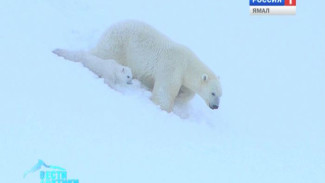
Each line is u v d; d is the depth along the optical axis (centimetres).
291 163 3073
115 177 2389
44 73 3209
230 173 2717
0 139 2394
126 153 2622
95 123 2823
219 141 3228
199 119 3850
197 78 3706
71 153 2473
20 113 2645
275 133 4066
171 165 2638
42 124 2616
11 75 3058
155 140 2889
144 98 3584
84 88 3209
